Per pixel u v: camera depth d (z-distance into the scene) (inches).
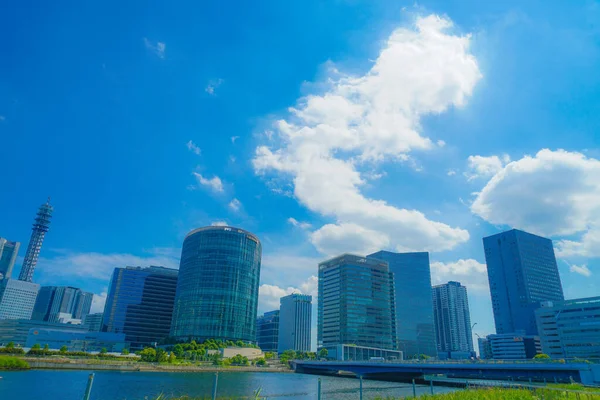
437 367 4569.4
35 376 3759.8
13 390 2751.0
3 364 4227.4
